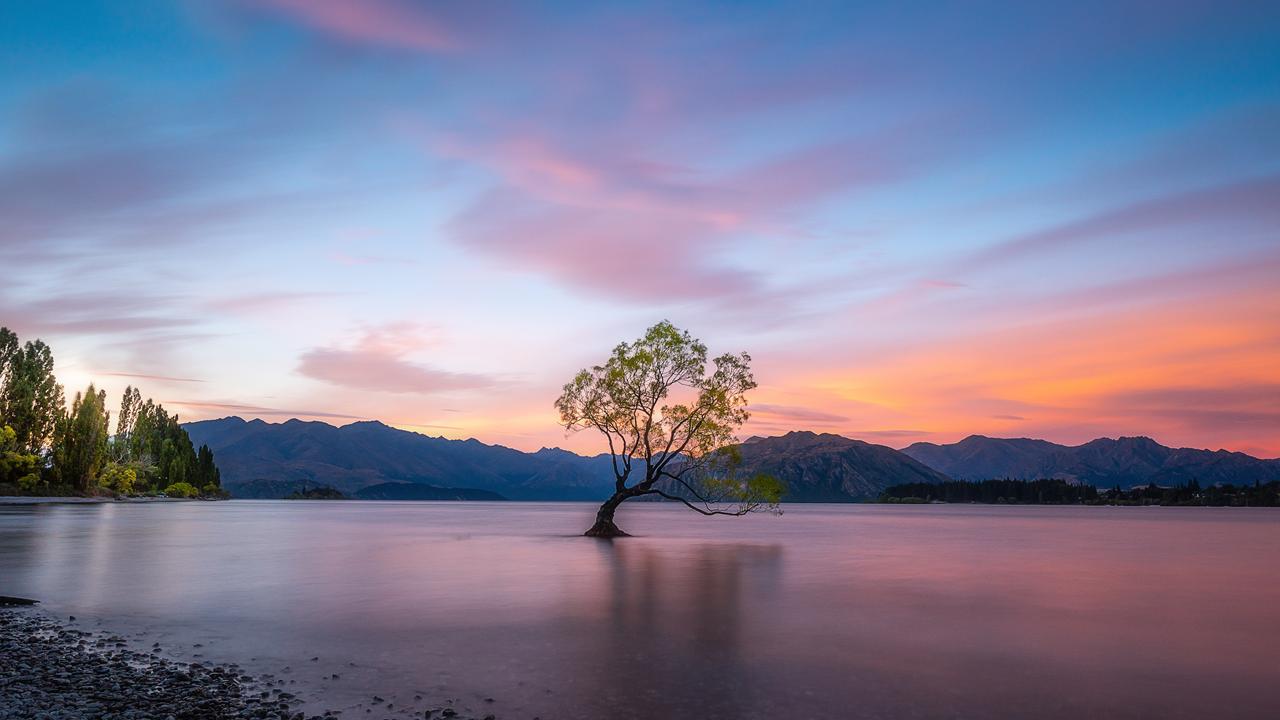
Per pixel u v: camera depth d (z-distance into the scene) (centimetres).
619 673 1585
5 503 12975
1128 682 1545
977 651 1816
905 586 3097
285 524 9162
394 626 2092
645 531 8625
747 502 5906
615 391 6156
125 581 3053
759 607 2469
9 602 2441
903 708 1360
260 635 1962
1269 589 3136
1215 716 1330
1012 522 14250
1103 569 4062
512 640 1912
